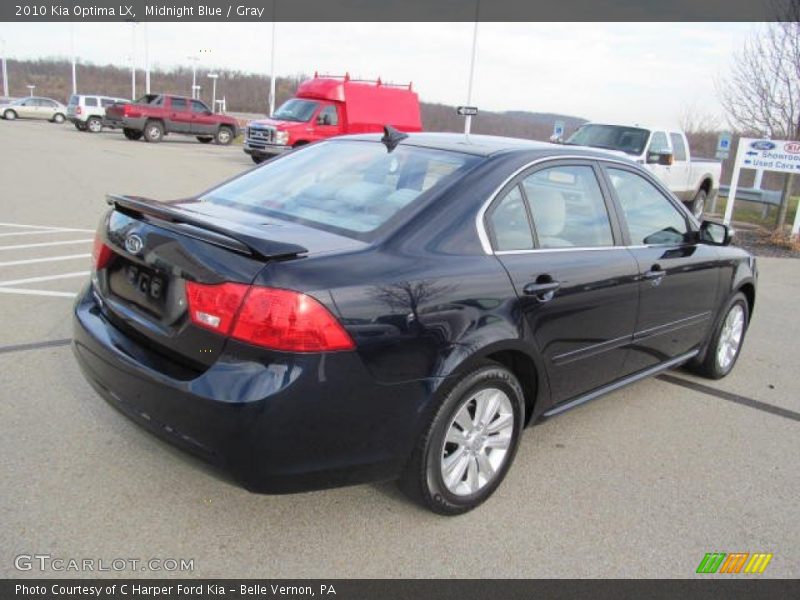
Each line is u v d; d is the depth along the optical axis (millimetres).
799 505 3596
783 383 5492
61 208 10859
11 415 3770
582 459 3916
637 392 5074
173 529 2939
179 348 2752
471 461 3213
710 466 3951
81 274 6875
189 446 2660
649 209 4410
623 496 3539
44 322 5328
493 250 3275
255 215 3363
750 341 6668
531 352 3363
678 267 4426
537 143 4008
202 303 2645
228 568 2744
